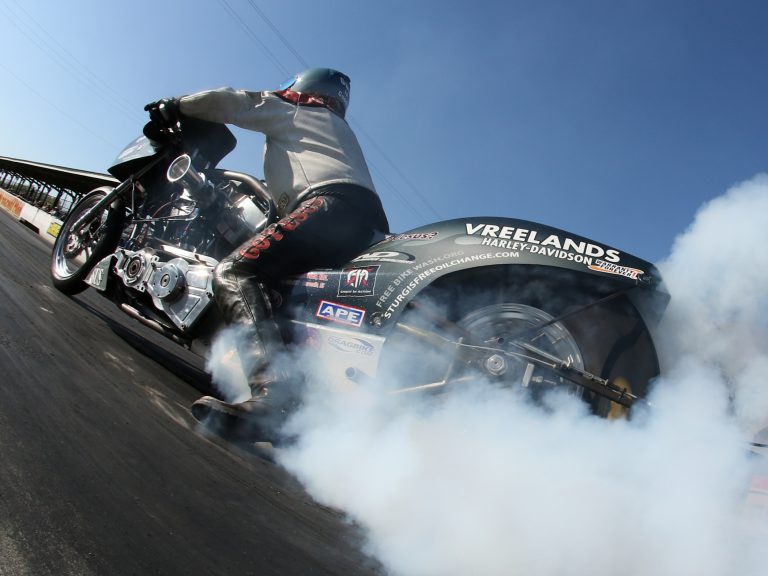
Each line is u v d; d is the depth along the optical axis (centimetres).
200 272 348
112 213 440
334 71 371
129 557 145
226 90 350
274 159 350
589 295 262
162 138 411
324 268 328
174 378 352
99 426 224
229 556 159
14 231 1095
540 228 275
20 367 260
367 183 347
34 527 146
